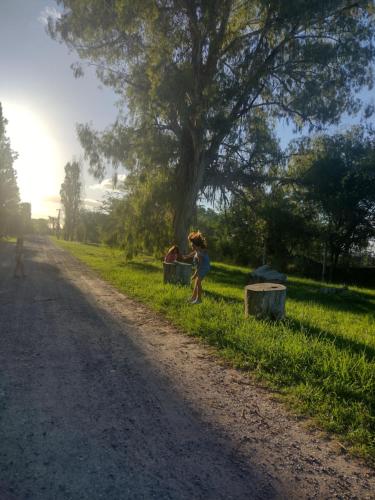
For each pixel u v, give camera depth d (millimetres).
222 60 20391
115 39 20812
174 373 4895
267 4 17797
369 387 4348
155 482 2664
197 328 6926
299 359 5129
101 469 2773
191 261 21062
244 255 42875
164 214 24062
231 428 3547
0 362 4930
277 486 2730
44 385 4266
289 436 3453
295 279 26594
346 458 3146
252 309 7848
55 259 25531
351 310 13539
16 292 10773
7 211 47281
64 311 8461
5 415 3521
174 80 18438
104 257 32156
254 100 21141
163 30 18875
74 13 19594
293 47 19219
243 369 5133
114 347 5887
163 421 3594
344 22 18984
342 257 44281
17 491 2488
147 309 9195
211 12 18266
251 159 22938
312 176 24922
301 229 29781
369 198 33875
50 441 3115
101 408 3773
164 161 22844
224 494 2594
